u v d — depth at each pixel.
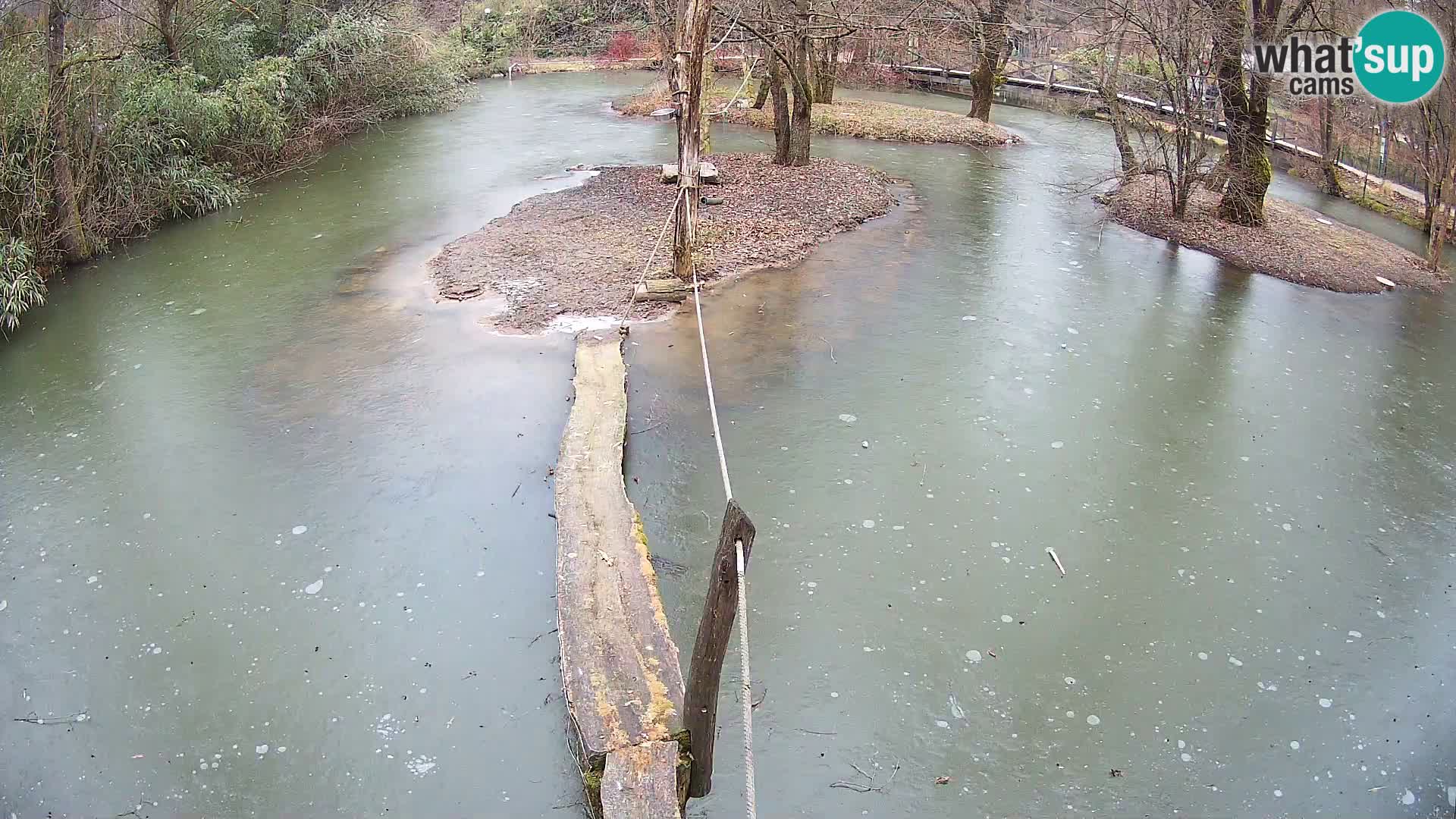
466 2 31.97
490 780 4.51
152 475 6.97
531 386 8.17
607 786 3.91
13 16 11.63
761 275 10.97
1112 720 4.88
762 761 4.59
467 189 14.99
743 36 15.18
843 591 5.76
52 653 5.32
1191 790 4.48
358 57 19.06
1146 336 9.62
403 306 9.97
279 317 9.76
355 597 5.71
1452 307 10.88
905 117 21.20
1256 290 11.14
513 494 6.68
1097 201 14.99
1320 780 4.55
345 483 6.82
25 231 10.80
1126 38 17.22
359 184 15.45
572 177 15.78
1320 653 5.36
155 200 13.22
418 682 5.09
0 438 7.51
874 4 18.39
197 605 5.66
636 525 5.80
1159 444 7.51
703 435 7.43
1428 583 5.97
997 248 12.38
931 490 6.79
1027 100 25.23
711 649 3.80
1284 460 7.33
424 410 7.79
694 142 9.88
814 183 15.12
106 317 9.91
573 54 31.39
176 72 13.97
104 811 4.38
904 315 9.88
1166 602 5.74
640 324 9.44
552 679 5.10
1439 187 12.73
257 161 16.05
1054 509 6.62
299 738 4.75
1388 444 7.63
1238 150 13.31
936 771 4.56
